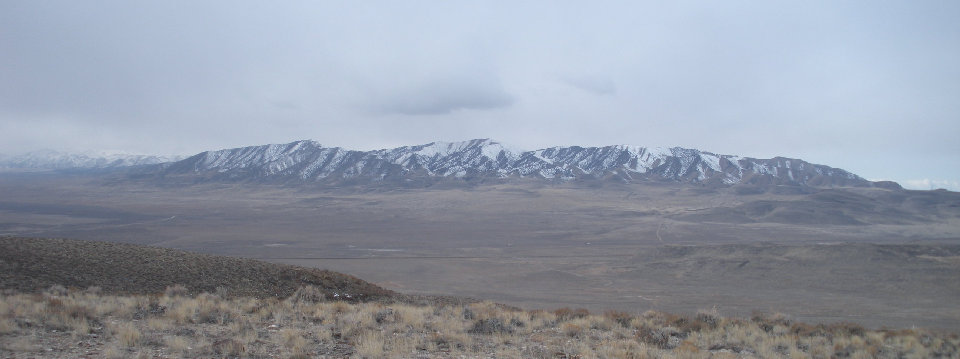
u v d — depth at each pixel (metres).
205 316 16.08
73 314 14.98
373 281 65.94
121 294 23.14
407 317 17.69
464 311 19.86
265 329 15.38
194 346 12.55
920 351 16.08
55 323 13.80
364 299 30.14
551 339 16.00
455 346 14.25
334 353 12.85
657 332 17.03
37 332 13.04
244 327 15.21
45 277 23.97
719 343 16.70
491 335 16.34
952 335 20.17
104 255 29.06
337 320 16.98
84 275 25.44
